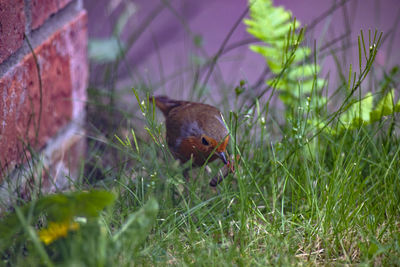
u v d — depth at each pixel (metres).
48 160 6.36
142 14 12.38
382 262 4.58
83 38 7.48
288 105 7.48
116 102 8.56
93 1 12.08
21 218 3.77
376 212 5.19
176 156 6.73
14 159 5.63
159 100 7.34
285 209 5.61
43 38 6.19
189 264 4.33
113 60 9.85
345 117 6.51
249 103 8.34
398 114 6.64
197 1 13.04
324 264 4.72
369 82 7.68
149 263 4.48
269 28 7.82
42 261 3.93
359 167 5.80
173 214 5.20
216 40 11.59
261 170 5.78
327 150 6.41
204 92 8.80
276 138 7.20
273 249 4.79
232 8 12.81
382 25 11.73
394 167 5.57
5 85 5.29
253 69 10.65
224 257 4.48
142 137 7.16
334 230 4.95
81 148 7.36
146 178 5.93
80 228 4.01
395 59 10.41
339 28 11.52
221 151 6.36
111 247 3.93
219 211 5.49
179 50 11.28
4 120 5.32
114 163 6.97
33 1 5.89
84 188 6.10
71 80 7.15
